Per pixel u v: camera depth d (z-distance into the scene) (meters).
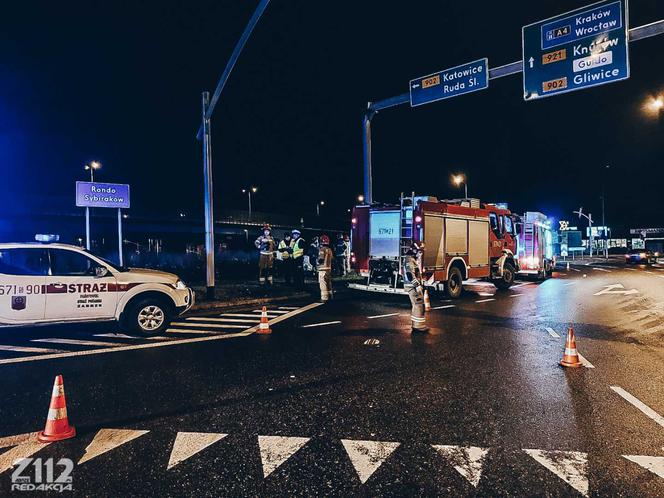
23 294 8.24
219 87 12.77
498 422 4.78
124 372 6.64
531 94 13.62
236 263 39.84
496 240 17.06
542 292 17.28
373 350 7.96
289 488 3.54
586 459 3.98
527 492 3.47
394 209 14.40
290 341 8.71
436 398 5.50
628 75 12.19
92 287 8.72
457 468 3.83
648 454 4.07
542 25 13.41
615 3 12.31
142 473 3.78
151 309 9.21
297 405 5.29
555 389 5.83
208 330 9.86
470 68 15.25
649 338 8.93
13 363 7.15
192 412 5.08
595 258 58.19
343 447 4.22
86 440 4.39
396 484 3.59
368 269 14.74
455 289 14.98
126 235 64.75
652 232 72.44
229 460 3.98
